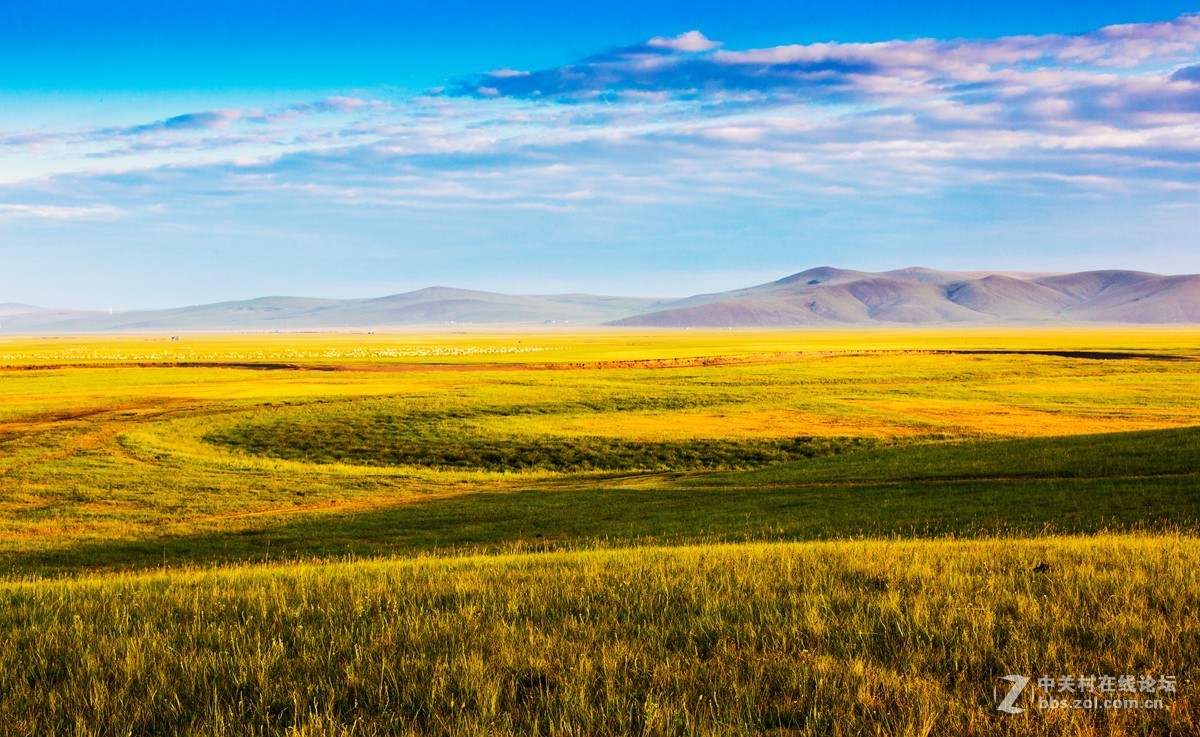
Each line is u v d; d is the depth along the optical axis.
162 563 23.55
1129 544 15.13
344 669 7.89
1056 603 9.73
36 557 24.58
